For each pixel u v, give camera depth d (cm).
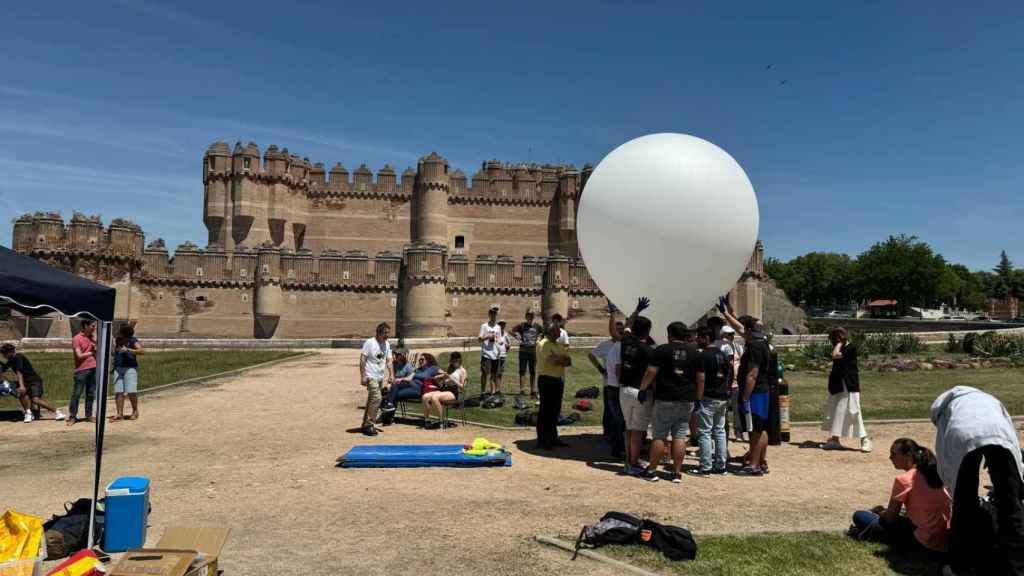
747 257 1170
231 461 1090
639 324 1032
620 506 834
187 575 546
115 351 1515
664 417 970
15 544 589
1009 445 605
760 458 1020
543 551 670
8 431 1388
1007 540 595
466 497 870
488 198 7319
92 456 1136
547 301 5906
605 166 1171
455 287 5891
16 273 685
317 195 7131
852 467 1082
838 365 1226
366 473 1004
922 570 629
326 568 625
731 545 680
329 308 5791
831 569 626
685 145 1126
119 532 681
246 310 5656
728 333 1255
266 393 1964
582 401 1684
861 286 10312
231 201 6638
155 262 5553
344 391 2009
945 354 3403
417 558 651
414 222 7250
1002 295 13050
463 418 1476
